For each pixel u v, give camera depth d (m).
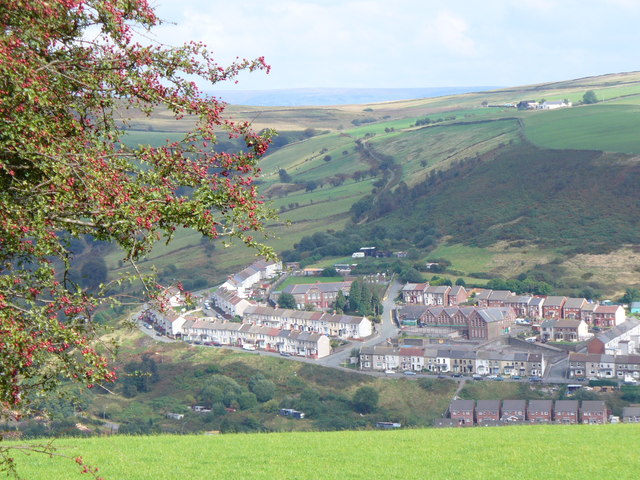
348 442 81.25
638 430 91.06
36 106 36.44
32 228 35.50
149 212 37.28
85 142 38.78
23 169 37.25
